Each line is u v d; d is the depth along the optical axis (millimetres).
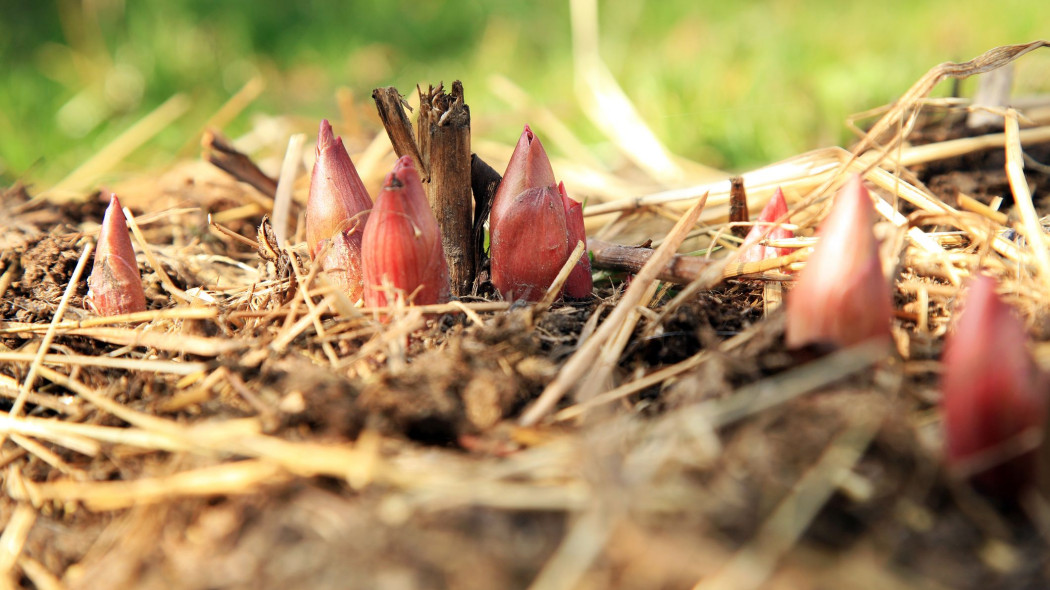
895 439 290
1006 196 440
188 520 298
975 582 278
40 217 449
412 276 337
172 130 743
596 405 317
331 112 755
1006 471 287
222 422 313
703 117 625
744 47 789
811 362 307
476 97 789
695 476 291
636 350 339
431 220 339
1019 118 384
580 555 280
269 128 592
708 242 446
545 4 995
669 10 958
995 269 352
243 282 415
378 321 339
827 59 742
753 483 287
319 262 348
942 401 303
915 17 866
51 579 305
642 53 842
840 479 287
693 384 313
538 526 287
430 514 288
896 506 286
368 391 309
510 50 907
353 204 357
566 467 296
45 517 315
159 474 309
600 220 470
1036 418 284
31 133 731
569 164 542
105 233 362
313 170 359
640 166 556
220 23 938
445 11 1000
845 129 571
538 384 324
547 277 356
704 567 276
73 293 388
